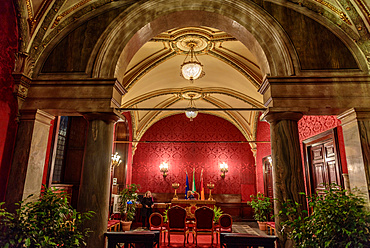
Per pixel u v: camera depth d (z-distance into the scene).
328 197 3.67
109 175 4.46
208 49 7.96
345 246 3.26
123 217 10.06
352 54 4.63
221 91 10.84
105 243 4.22
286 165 4.24
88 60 4.75
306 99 4.41
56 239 3.52
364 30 4.59
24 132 4.45
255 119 12.64
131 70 8.30
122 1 5.00
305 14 4.83
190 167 13.62
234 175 13.50
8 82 4.31
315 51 4.66
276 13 4.86
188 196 11.70
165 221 8.74
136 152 13.83
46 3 4.59
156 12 4.98
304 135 8.17
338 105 4.37
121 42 4.82
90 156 4.36
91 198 4.19
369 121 4.31
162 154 13.78
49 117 4.83
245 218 12.87
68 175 8.21
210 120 14.16
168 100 12.45
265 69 4.81
